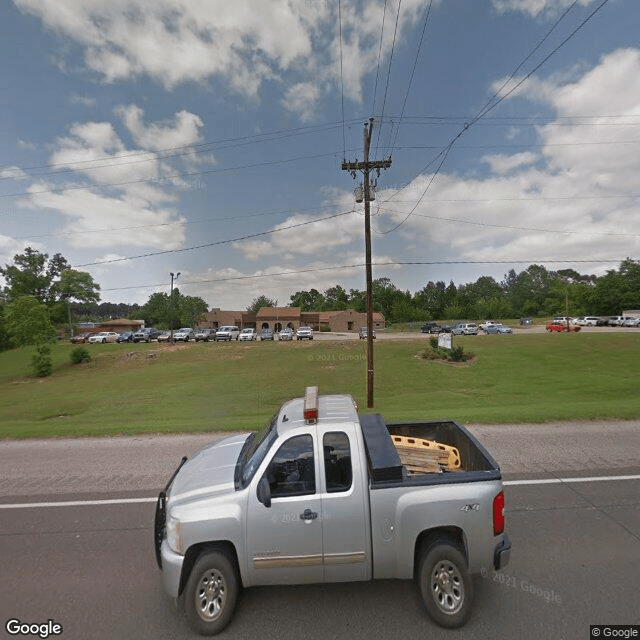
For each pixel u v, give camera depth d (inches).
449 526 143.7
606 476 258.1
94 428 410.6
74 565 179.2
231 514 142.7
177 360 1510.8
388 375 1065.5
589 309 3193.9
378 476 145.0
